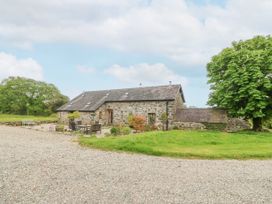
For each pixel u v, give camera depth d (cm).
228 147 1639
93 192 756
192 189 809
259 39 3083
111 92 4225
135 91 3919
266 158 1378
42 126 3641
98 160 1213
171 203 688
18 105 6025
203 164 1195
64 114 4244
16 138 2062
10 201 670
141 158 1300
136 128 2922
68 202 673
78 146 1664
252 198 739
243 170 1089
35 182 839
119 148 1527
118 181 873
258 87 2756
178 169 1080
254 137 2120
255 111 2739
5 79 6350
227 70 2888
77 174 948
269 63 2733
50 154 1343
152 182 875
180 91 3691
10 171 968
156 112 3488
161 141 1778
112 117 3912
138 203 681
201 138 1970
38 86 6122
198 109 3388
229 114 3027
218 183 883
